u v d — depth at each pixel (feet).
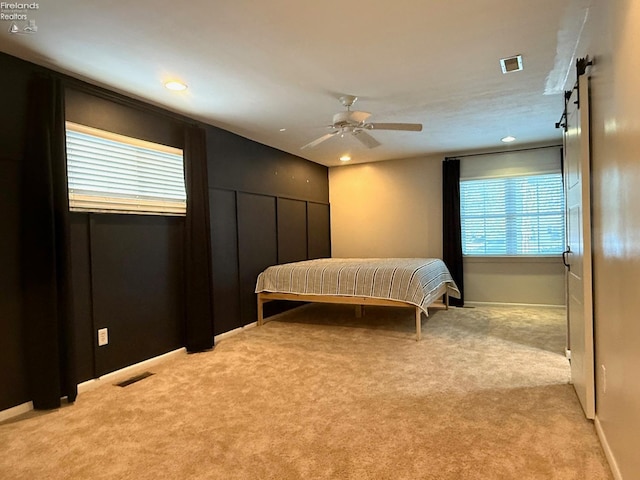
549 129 14.98
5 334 8.14
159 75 9.32
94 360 9.87
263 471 6.02
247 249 15.74
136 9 6.50
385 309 18.60
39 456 6.58
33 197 8.42
